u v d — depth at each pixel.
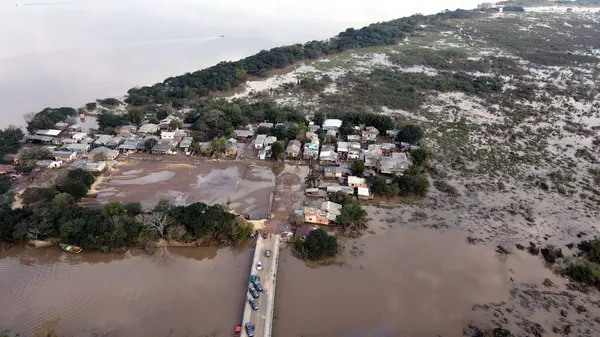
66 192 88.00
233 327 61.78
